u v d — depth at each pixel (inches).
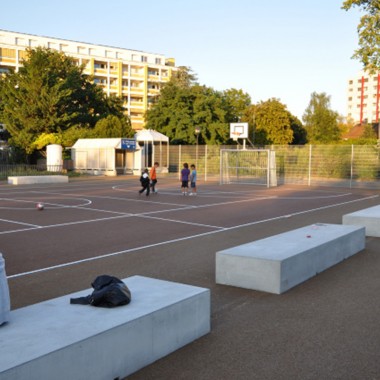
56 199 812.6
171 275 306.2
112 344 153.9
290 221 566.3
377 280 294.2
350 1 1084.5
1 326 154.9
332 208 712.4
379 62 1080.2
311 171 1301.7
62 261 345.7
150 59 4554.6
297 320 221.5
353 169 1227.2
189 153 1604.3
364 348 189.3
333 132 2906.0
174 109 2058.3
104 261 346.3
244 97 2736.2
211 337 198.2
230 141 2180.1
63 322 158.6
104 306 174.1
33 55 1802.4
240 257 274.7
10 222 538.3
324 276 302.4
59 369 137.5
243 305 243.1
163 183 1250.0
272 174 1197.7
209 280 292.8
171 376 162.1
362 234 382.3
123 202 772.0
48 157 1525.6
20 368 127.4
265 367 171.2
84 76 2098.9
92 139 1610.5
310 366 172.6
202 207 708.0
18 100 1807.3
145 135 1700.3
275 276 263.1
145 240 432.1
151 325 169.5
